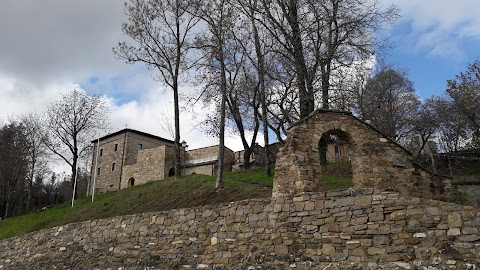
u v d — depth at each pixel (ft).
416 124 118.52
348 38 75.72
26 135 170.50
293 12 79.66
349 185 64.03
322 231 39.86
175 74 101.45
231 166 151.53
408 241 35.35
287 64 80.94
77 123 164.55
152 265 51.01
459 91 102.17
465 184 57.93
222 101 83.71
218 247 46.29
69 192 197.36
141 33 98.89
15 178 164.04
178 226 50.85
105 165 182.09
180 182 90.68
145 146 185.16
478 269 31.81
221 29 87.66
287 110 80.79
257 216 44.50
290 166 43.98
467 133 111.24
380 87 131.23
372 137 46.32
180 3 96.63
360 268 36.78
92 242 59.31
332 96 77.97
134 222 55.72
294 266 40.14
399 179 45.39
